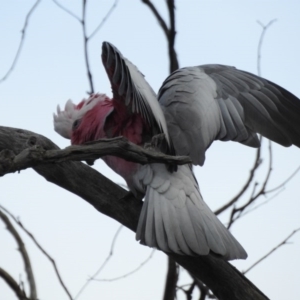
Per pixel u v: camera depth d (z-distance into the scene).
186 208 7.52
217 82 8.97
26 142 8.20
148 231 7.36
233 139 8.45
